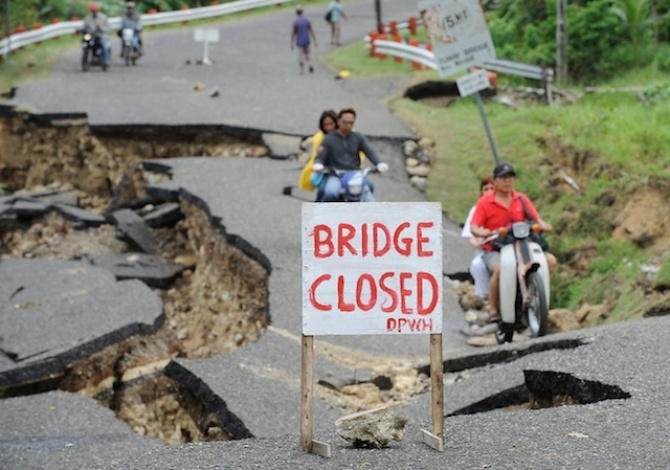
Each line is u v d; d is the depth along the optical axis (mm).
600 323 38219
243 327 43656
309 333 20562
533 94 68438
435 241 20391
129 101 71000
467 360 31891
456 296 41469
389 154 58906
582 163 49562
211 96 72375
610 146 49062
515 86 72250
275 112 67375
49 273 45906
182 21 114000
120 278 50594
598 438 21734
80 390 35750
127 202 59844
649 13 77688
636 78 69812
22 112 67938
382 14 119812
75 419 29250
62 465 24312
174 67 86938
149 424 36031
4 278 45219
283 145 61312
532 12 81125
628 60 72625
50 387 34906
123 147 64938
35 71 83938
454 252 45812
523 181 51312
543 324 33344
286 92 74500
